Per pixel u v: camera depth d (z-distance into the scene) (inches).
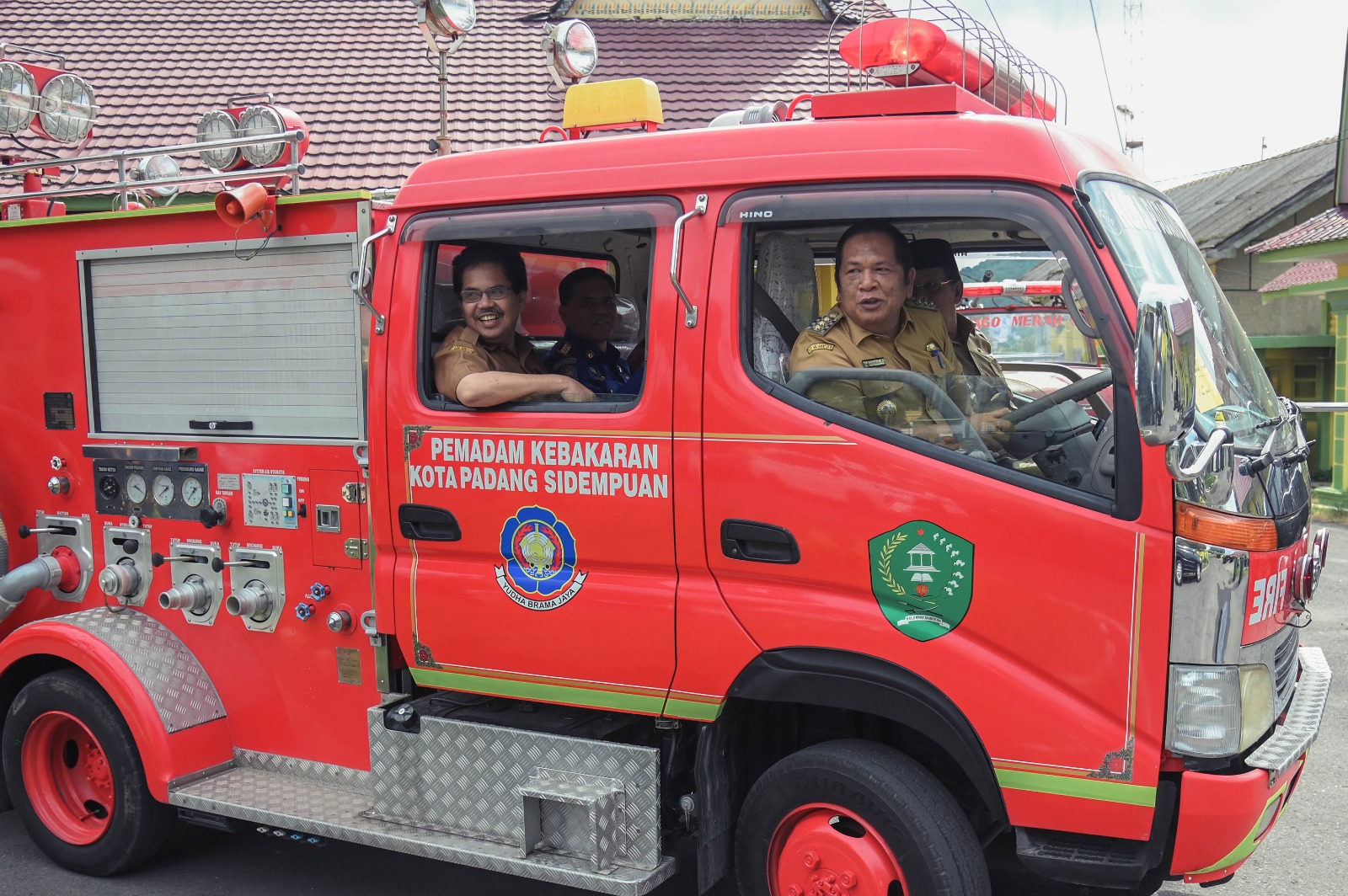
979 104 124.3
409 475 138.3
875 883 115.3
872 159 114.7
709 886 126.4
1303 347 650.8
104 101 555.5
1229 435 102.9
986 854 133.2
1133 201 121.5
